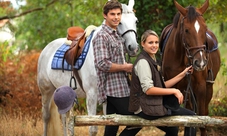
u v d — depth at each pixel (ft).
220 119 16.25
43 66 24.79
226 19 32.32
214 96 33.60
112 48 17.72
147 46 16.25
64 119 23.41
